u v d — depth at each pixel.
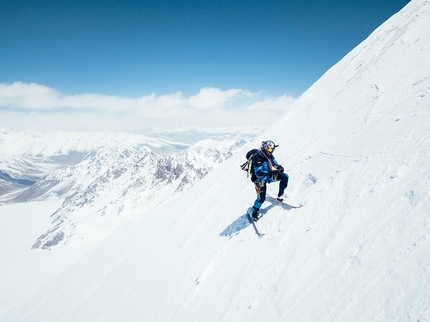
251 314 3.37
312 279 3.04
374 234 2.91
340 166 4.97
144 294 7.70
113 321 7.84
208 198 11.68
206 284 5.18
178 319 4.88
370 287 2.41
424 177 3.08
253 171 5.34
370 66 9.37
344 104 8.26
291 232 4.27
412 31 8.79
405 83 6.34
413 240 2.47
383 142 4.60
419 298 2.00
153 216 17.55
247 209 6.11
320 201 4.43
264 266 4.06
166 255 9.29
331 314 2.48
